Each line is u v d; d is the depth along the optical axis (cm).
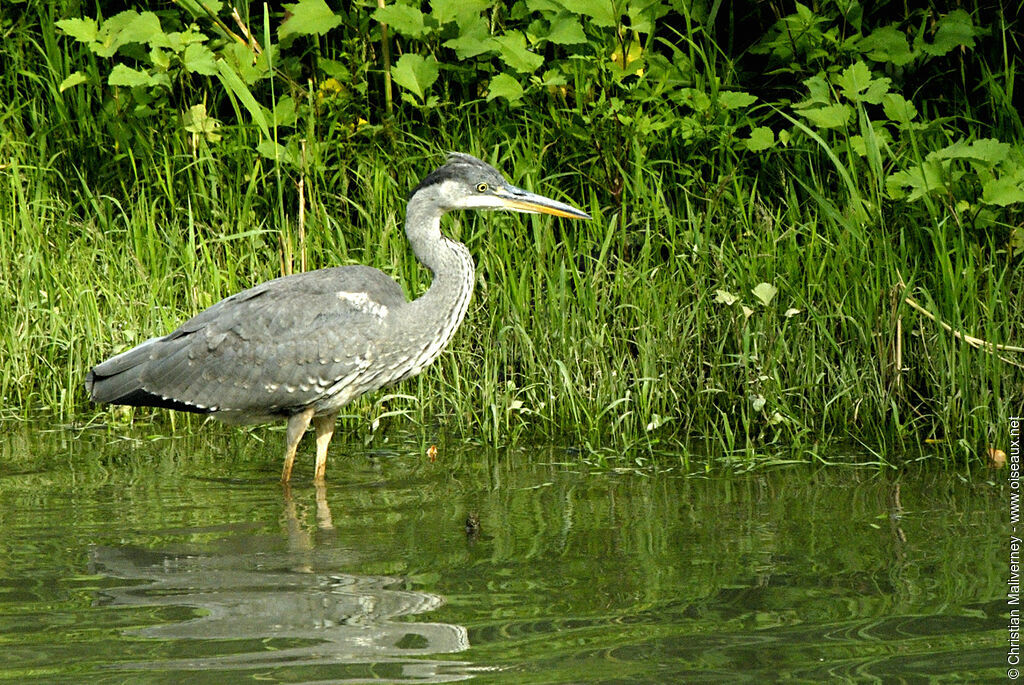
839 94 1320
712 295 1239
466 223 1338
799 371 1180
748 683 634
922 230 1245
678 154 1391
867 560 820
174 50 1346
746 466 1055
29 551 850
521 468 1062
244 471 1066
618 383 1177
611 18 1261
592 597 756
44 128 1484
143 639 692
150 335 1254
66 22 1341
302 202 1277
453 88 1465
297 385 1033
